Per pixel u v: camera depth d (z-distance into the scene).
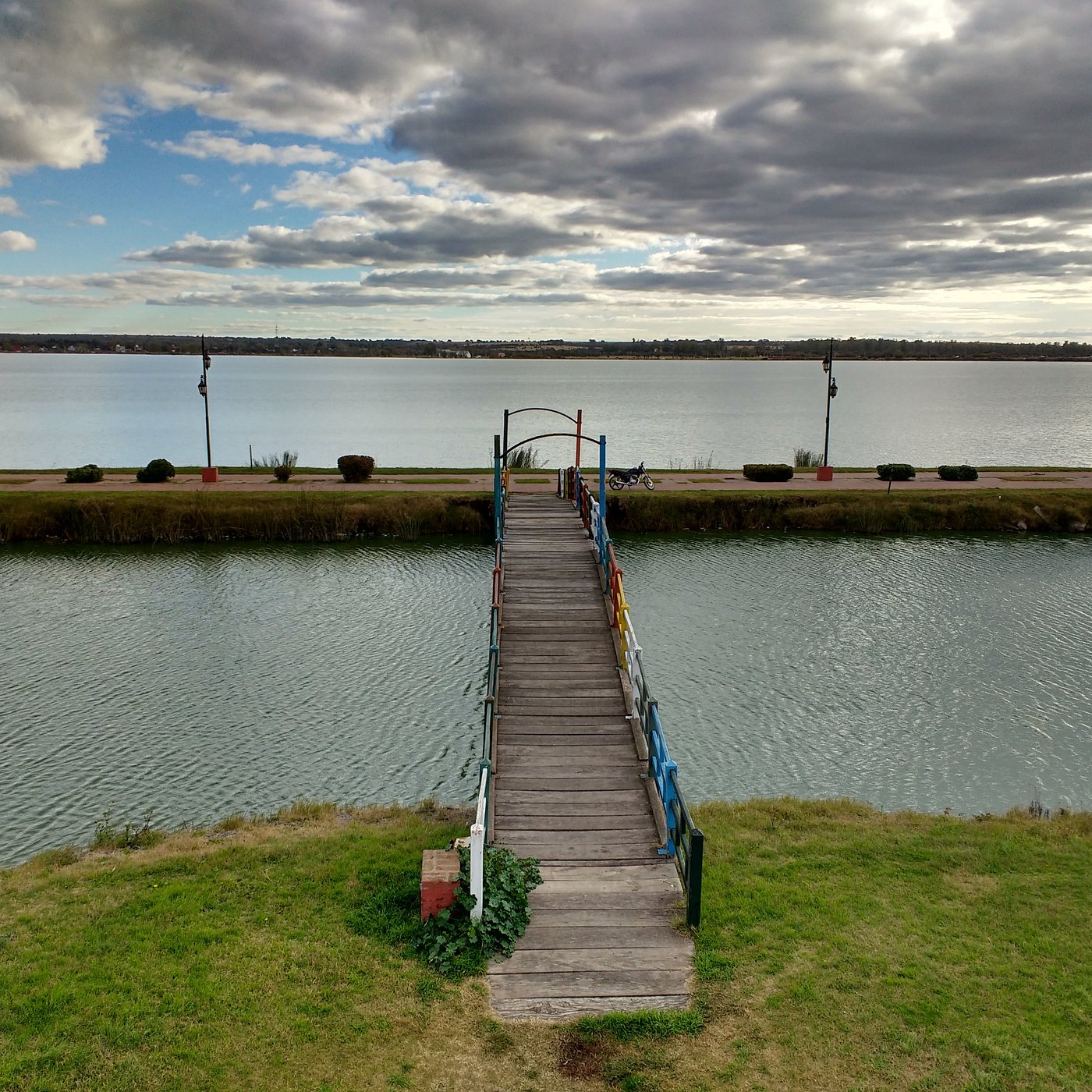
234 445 78.12
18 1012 7.43
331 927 8.90
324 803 14.52
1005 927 8.99
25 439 83.12
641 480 42.84
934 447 76.69
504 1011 7.55
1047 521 37.47
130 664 20.98
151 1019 7.32
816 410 125.19
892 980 7.98
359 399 151.38
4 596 26.94
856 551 33.34
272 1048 7.02
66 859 11.35
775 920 9.08
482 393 172.12
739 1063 6.93
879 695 19.25
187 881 10.10
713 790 15.31
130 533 34.88
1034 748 16.84
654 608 25.39
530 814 10.73
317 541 35.25
